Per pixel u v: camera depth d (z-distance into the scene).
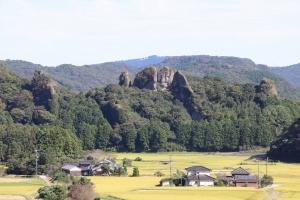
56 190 126.06
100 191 145.00
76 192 125.44
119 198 129.75
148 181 174.25
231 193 142.12
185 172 188.25
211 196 135.50
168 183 164.88
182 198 130.50
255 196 136.38
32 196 132.00
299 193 144.00
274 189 153.00
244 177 168.38
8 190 144.38
